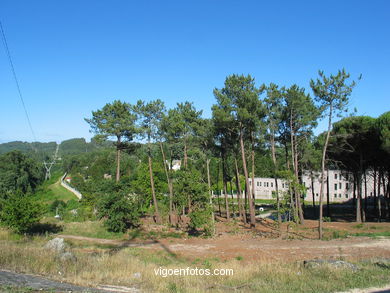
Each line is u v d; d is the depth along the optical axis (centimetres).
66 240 2469
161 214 3916
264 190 8125
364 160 3681
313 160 3309
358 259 1641
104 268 1334
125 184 3078
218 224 3531
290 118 3177
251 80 2914
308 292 1045
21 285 944
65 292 905
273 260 1688
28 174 8775
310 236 2627
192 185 2780
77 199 7475
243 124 3080
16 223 2397
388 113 2997
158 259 1794
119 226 2889
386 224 3266
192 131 3594
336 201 7481
